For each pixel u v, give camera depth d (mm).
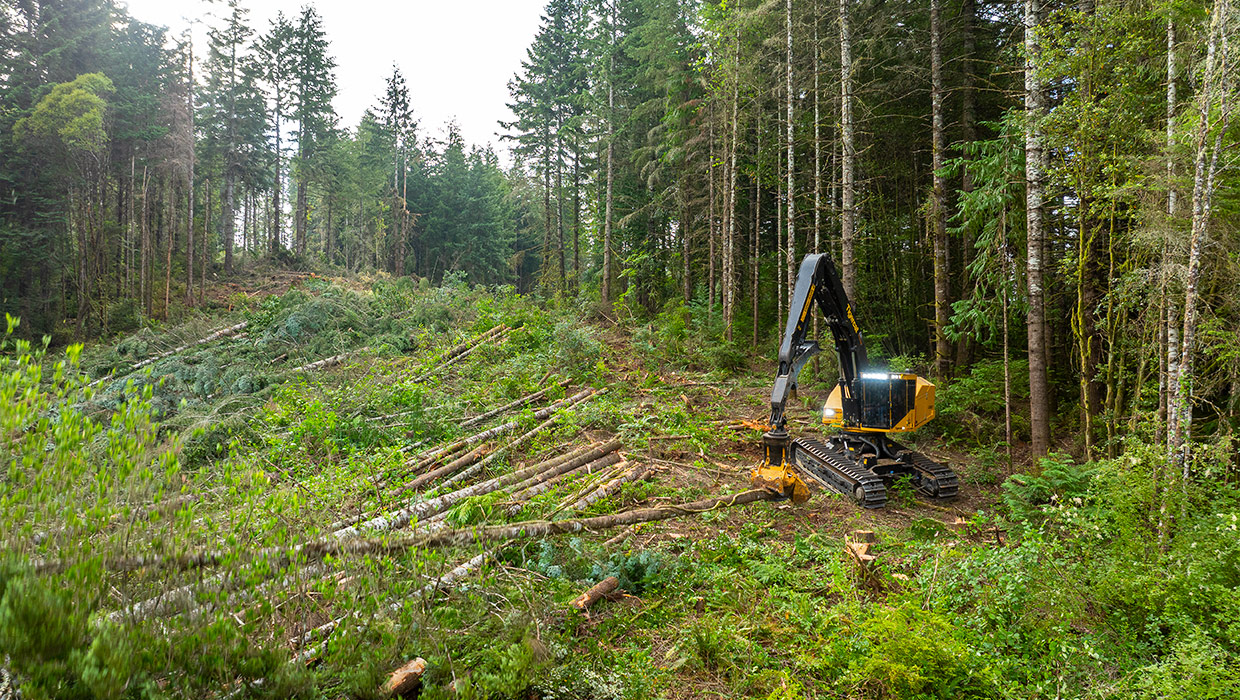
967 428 10883
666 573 5434
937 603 4645
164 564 3271
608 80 26000
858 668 3930
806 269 7652
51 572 2854
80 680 2574
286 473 7242
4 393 2924
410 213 47625
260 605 3373
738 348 18391
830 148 17812
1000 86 13727
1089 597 4527
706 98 19812
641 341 18172
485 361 16016
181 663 2953
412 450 9633
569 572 5328
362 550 4406
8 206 27016
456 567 4938
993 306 10531
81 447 3193
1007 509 7336
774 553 6004
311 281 30344
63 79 28281
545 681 3715
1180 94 6820
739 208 23391
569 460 8617
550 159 34688
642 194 27375
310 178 43500
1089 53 7414
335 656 3477
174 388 12531
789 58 15781
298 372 14164
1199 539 4555
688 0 21422
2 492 2914
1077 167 7777
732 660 4188
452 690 3479
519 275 57594
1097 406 9094
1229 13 5090
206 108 36312
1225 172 5598
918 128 16141
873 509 7449
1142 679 3529
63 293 26469
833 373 14492
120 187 31469
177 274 31750
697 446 9961
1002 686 3746
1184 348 5371
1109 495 5281
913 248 17266
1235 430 6293
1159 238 6184
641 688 3818
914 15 15414
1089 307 8492
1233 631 3666
